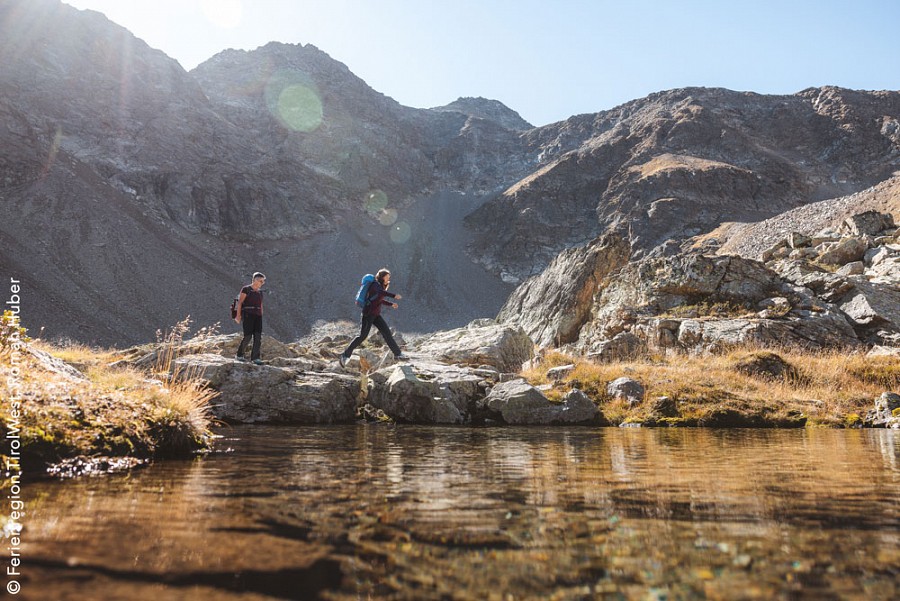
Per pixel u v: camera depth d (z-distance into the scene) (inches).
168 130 6815.9
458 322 6240.2
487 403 381.4
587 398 372.2
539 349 681.0
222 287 5452.8
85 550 67.6
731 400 388.2
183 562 63.4
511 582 57.3
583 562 64.0
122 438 155.9
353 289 6358.3
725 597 52.5
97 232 5216.5
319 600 51.9
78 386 172.1
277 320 5536.4
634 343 663.1
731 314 824.3
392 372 420.5
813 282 869.2
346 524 82.1
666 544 71.4
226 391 377.7
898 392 438.6
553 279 1321.4
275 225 6771.7
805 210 3946.9
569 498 103.3
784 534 76.5
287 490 110.8
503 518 86.5
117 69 7042.3
